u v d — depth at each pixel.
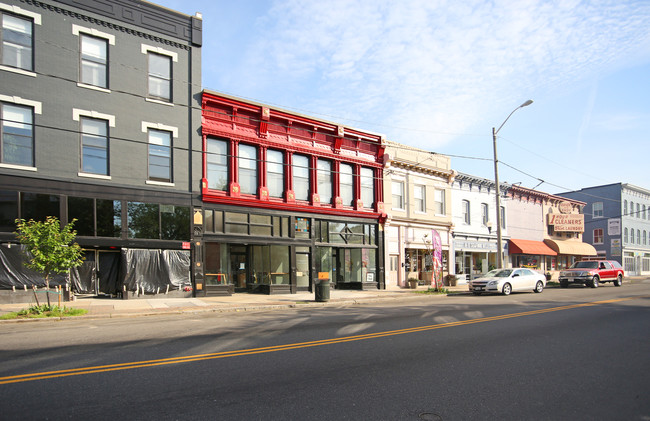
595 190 49.22
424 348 8.19
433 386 5.90
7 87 15.50
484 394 5.59
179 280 18.36
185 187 18.97
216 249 20.05
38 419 4.55
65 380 5.92
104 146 17.39
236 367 6.70
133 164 17.83
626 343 8.79
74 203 16.48
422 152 28.61
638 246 49.62
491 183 33.38
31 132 15.97
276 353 7.67
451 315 12.90
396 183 27.30
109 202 17.19
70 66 16.77
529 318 12.19
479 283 21.98
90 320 12.54
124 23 18.00
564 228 40.25
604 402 5.36
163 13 19.02
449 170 30.20
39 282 15.74
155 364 6.81
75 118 16.70
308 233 22.83
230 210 20.16
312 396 5.42
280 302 17.39
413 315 12.95
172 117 18.89
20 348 7.99
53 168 16.17
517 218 36.34
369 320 11.88
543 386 5.96
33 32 16.19
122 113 17.69
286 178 22.16
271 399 5.28
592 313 13.32
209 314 14.11
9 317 12.14
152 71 18.73
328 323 11.32
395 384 5.96
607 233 47.78
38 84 16.08
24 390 5.49
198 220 19.06
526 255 36.88
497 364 7.07
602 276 27.83
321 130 23.58
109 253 17.80
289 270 21.84
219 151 20.27
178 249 18.52
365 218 25.11
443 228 29.73
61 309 13.56
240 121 20.70
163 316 13.52
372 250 25.41
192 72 19.52
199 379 6.05
